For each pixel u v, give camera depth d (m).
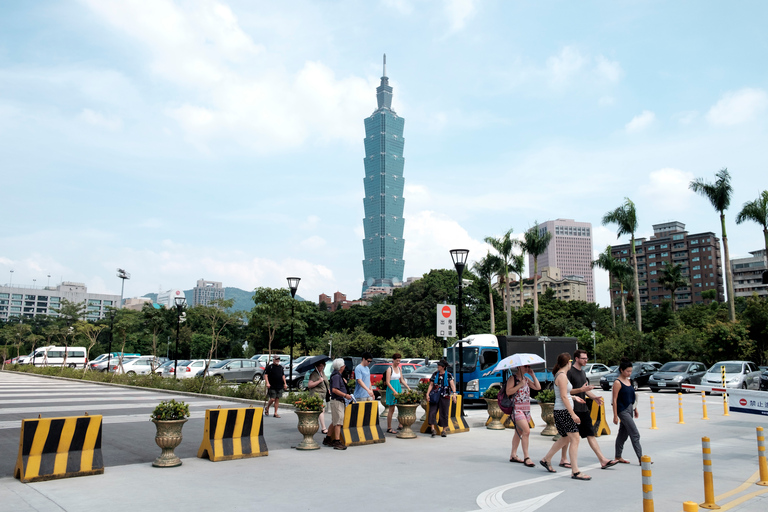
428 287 68.69
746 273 139.62
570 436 8.33
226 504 6.56
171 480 7.86
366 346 62.19
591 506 6.53
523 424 9.24
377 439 11.69
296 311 37.72
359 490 7.33
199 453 9.60
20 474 7.64
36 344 70.81
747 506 6.49
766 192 44.09
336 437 11.01
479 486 7.60
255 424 10.02
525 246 55.66
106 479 7.88
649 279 148.38
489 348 20.84
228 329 76.38
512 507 6.48
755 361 39.31
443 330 18.45
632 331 50.28
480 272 57.66
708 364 41.53
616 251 155.38
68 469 7.95
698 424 15.54
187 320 64.00
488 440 12.30
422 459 9.77
